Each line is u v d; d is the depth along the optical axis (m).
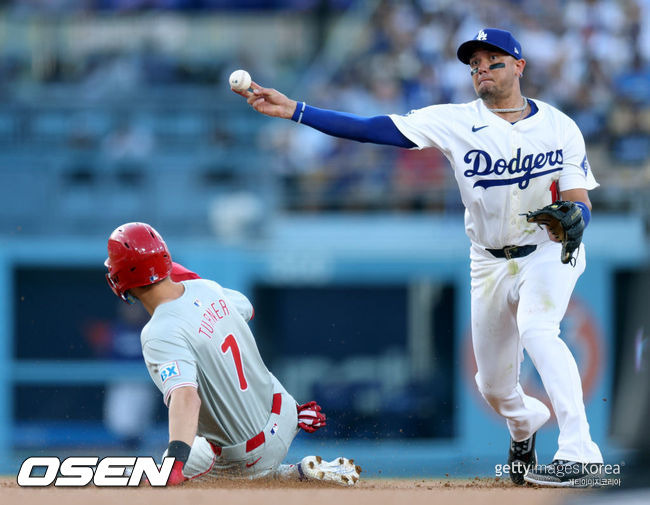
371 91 55.09
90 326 51.47
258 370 16.33
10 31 65.94
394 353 51.66
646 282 10.31
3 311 49.00
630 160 50.56
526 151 16.98
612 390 46.47
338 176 50.94
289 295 51.84
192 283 15.87
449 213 49.66
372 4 60.59
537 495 12.94
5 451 47.28
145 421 48.69
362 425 49.62
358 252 48.47
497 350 18.38
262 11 68.88
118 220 51.28
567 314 46.28
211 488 14.07
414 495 12.75
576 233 16.09
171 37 67.62
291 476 16.88
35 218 51.03
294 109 17.44
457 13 55.38
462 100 54.22
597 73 52.53
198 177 51.66
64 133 56.66
